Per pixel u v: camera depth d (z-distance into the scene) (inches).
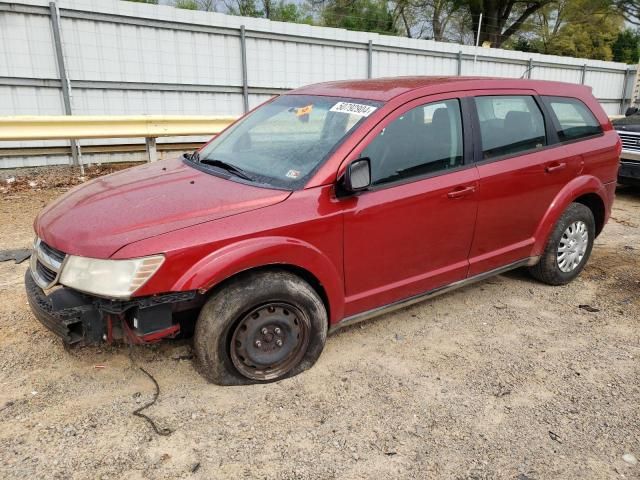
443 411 118.3
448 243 148.3
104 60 363.6
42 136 311.0
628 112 384.5
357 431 111.1
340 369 133.3
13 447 103.7
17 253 206.4
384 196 131.9
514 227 164.9
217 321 115.2
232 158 147.6
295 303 122.7
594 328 158.9
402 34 1090.1
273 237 116.7
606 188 191.2
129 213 116.3
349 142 129.5
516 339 151.4
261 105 172.1
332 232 124.6
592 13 1128.2
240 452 104.4
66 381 124.7
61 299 110.0
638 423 115.6
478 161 151.8
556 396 124.8
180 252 108.3
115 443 105.6
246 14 988.6
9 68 333.4
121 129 335.9
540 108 171.0
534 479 99.6
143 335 110.5
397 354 141.5
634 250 233.1
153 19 372.8
